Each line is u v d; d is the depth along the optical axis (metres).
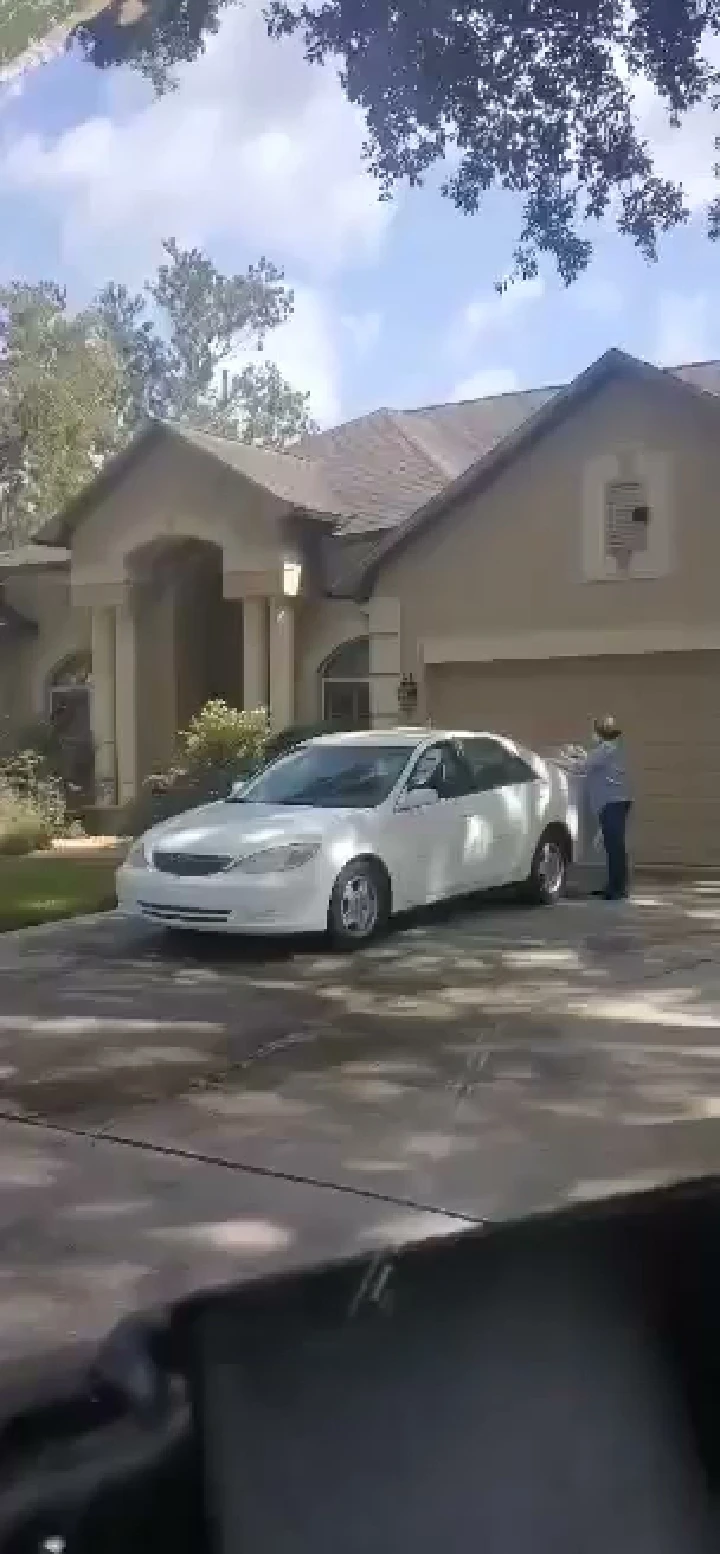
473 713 17.55
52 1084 7.49
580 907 13.20
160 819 18.39
